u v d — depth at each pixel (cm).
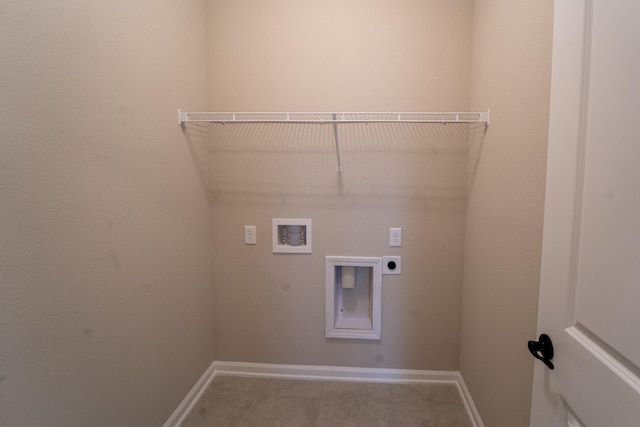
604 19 66
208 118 188
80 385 104
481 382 156
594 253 68
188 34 166
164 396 152
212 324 203
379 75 180
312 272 197
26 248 86
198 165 181
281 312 201
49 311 93
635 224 57
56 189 94
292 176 191
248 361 205
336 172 189
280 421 168
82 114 102
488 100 149
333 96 183
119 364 122
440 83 178
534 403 93
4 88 80
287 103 185
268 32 183
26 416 88
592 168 69
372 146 186
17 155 83
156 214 143
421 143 184
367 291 206
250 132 190
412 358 198
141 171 132
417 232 189
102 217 112
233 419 169
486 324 150
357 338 198
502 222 132
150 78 136
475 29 168
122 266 122
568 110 77
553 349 82
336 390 192
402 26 177
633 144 58
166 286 152
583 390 71
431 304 193
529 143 110
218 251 199
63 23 95
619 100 61
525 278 113
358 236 192
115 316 119
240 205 195
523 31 115
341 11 178
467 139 181
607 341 64
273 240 196
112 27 114
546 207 86
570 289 76
